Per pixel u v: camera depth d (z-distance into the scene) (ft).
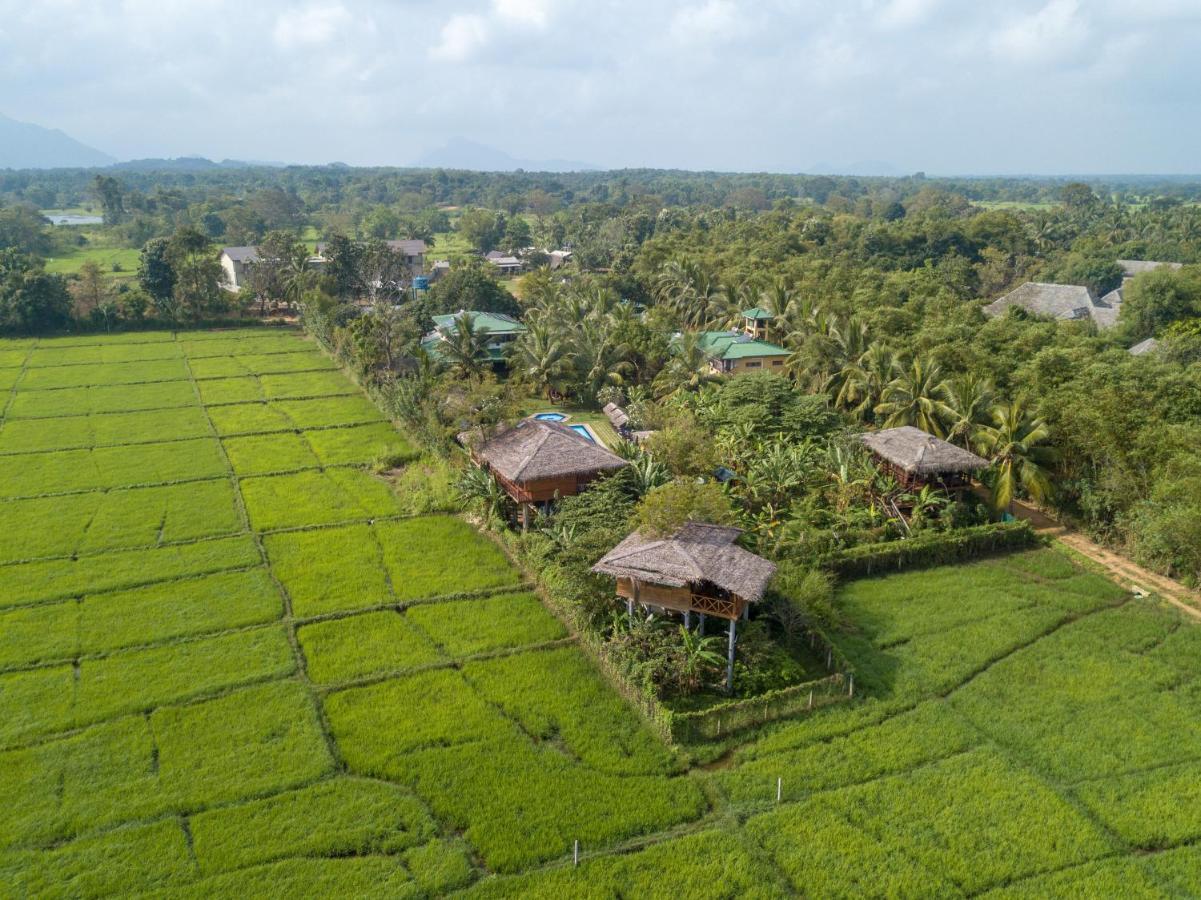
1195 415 162.09
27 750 104.01
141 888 84.58
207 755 103.96
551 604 141.38
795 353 249.96
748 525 161.89
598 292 338.75
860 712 113.39
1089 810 95.81
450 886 85.30
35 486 189.57
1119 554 161.17
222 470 202.08
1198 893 83.87
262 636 130.72
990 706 114.83
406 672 122.42
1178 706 114.52
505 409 189.98
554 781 100.42
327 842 90.48
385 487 193.88
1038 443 174.60
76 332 358.64
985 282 387.14
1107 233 472.44
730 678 117.80
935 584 149.48
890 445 177.17
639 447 188.85
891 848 89.97
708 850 90.02
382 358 279.08
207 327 375.86
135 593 142.82
